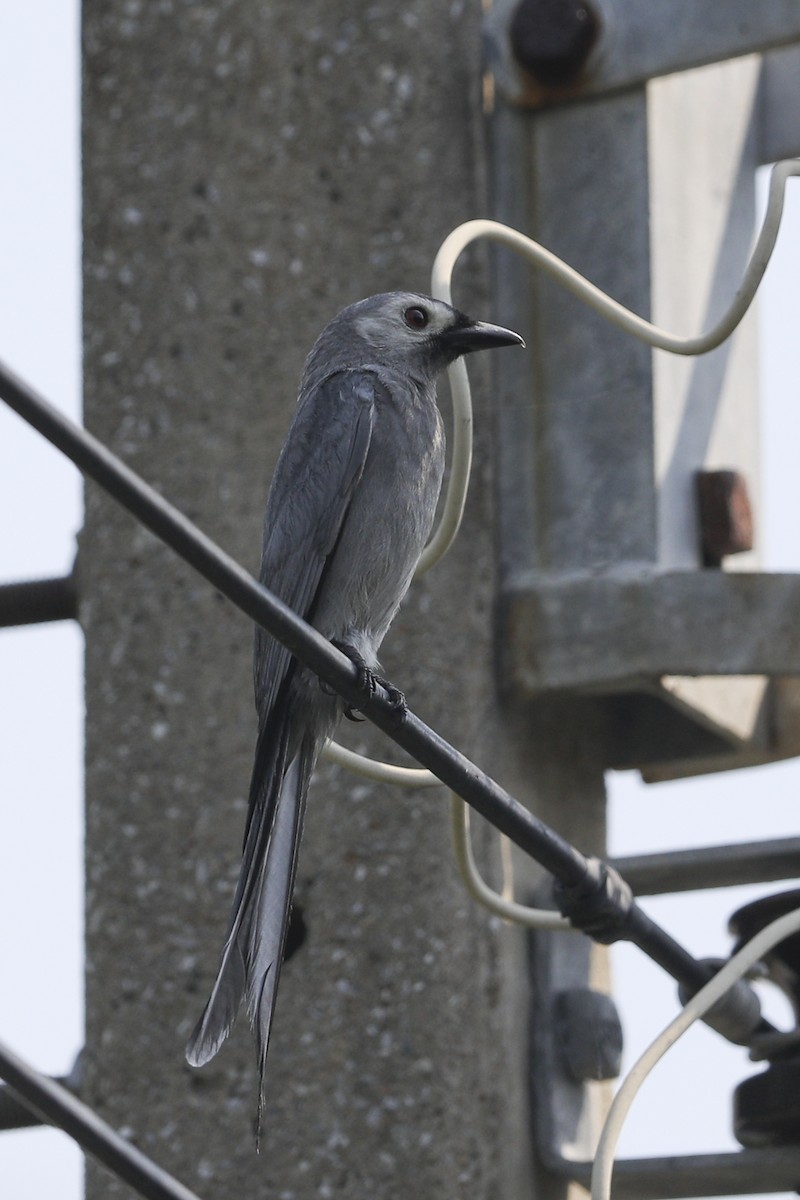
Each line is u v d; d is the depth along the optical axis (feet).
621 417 38.63
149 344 39.73
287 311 38.96
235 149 39.86
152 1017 37.27
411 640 37.50
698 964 31.45
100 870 38.17
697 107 41.22
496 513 38.86
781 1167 34.65
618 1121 28.30
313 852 37.06
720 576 37.19
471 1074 35.88
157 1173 24.36
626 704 39.91
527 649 37.76
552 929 32.24
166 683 38.37
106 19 41.32
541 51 39.37
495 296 39.47
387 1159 35.63
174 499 38.93
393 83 39.24
